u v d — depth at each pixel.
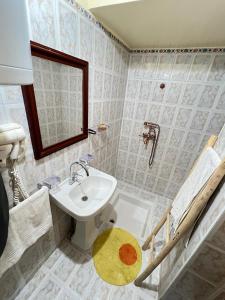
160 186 2.33
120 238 1.69
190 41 1.44
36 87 0.88
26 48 0.43
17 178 0.87
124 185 2.55
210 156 0.93
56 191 1.20
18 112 0.82
